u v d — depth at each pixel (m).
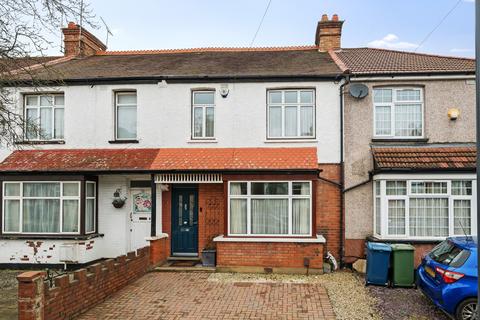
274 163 11.70
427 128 12.39
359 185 12.34
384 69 12.73
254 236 11.36
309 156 12.00
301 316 7.68
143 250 11.05
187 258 12.68
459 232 11.23
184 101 13.10
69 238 12.12
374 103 12.63
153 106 13.20
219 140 12.95
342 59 14.73
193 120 13.26
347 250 12.24
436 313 7.85
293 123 13.03
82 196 12.27
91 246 12.45
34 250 12.17
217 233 12.70
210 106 13.25
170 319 7.55
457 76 12.23
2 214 12.38
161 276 10.80
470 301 7.05
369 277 9.86
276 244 11.09
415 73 12.23
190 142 13.00
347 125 12.55
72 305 7.45
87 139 13.30
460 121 12.33
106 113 13.29
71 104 13.40
